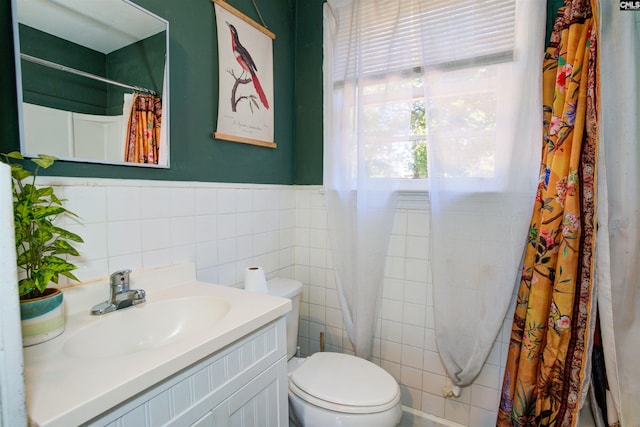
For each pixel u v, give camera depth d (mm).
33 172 840
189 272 1221
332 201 1708
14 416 452
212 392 756
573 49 1104
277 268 1762
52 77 873
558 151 1134
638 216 1025
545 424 1166
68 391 539
